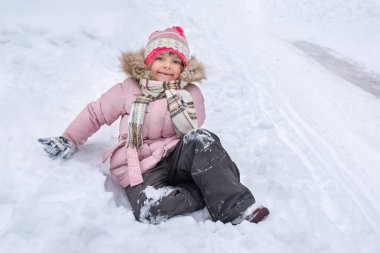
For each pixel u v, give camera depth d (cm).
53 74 338
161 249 171
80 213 174
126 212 192
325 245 187
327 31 803
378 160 334
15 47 365
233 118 363
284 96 455
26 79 314
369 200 273
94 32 455
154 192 199
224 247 180
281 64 573
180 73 253
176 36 252
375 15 907
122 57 249
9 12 428
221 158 202
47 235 157
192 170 201
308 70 561
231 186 196
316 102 450
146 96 236
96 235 169
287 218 217
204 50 559
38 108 276
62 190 195
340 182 286
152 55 248
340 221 238
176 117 228
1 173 202
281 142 330
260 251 177
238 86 447
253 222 194
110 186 224
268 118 381
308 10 953
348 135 376
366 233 228
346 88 503
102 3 516
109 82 356
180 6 852
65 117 278
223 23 800
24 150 222
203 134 205
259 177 262
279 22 865
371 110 439
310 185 274
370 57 643
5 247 151
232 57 561
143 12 564
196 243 177
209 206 198
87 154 246
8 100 272
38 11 448
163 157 222
